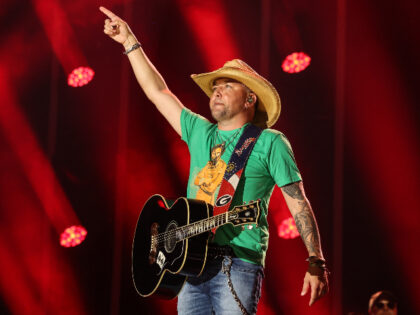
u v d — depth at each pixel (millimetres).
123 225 18484
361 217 16047
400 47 15836
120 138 18766
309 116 16656
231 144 6809
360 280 15906
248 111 7059
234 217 5934
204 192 6641
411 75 15711
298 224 6340
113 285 18391
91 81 19219
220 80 7176
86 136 19188
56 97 19562
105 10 7824
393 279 15703
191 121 7328
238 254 6234
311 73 16750
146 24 18594
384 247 15828
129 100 18812
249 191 6504
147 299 18141
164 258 6535
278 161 6523
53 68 19578
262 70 17266
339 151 16250
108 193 18812
